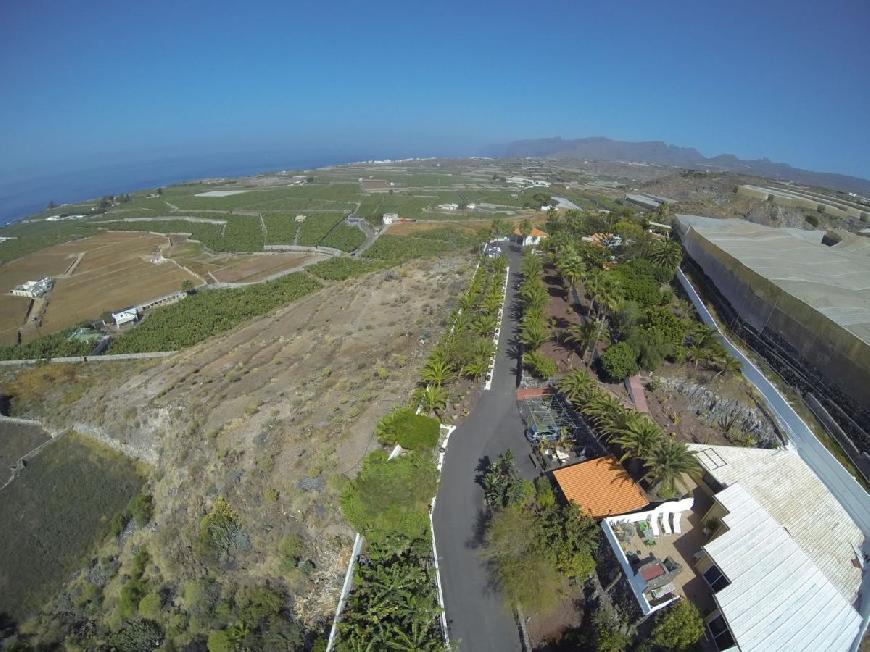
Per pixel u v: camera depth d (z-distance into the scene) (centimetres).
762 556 3553
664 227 11444
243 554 4775
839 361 5069
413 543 4181
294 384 6900
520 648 3578
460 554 4181
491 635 3634
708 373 5862
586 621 3762
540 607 3750
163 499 5900
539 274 9138
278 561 4528
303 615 4141
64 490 6688
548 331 7094
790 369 5656
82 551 5797
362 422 5484
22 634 4972
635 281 7612
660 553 3847
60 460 7294
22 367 9906
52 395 8900
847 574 3634
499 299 7775
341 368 7112
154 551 5388
